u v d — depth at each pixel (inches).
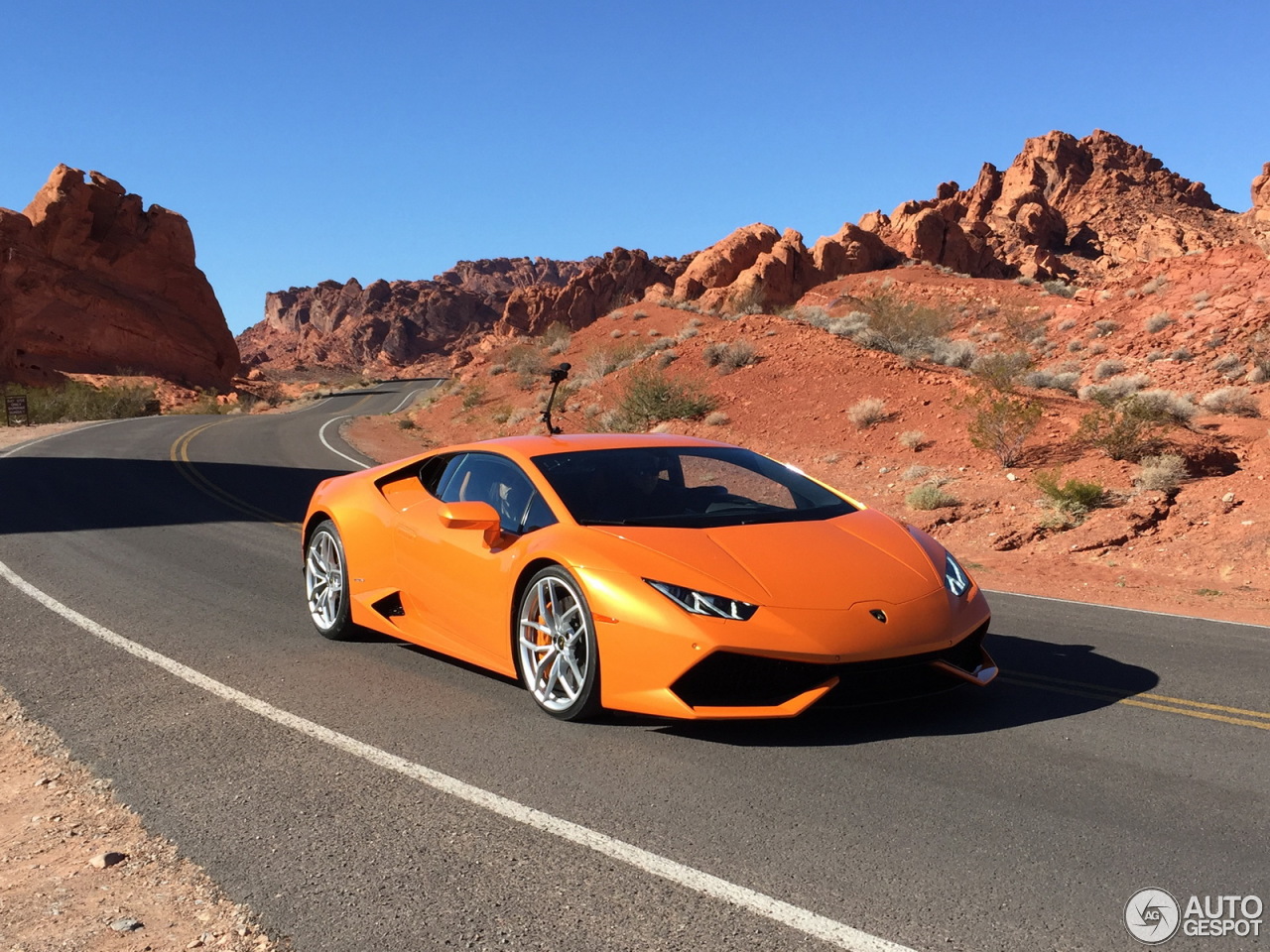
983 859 124.2
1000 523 552.1
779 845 128.9
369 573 234.8
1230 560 446.6
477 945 106.9
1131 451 642.2
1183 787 148.2
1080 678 214.5
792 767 156.6
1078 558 481.7
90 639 250.8
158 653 236.7
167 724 185.8
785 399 957.8
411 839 133.9
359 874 124.5
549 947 106.0
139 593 308.0
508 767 158.9
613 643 167.5
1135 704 193.6
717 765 157.6
